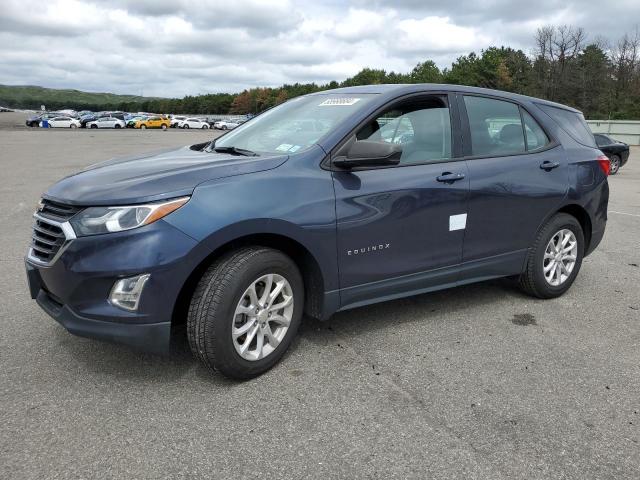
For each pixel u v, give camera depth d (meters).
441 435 2.78
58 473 2.44
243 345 3.19
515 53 77.69
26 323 4.05
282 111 4.33
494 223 4.27
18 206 9.05
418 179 3.79
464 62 85.06
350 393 3.16
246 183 3.14
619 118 51.84
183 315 3.36
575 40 60.41
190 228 2.93
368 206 3.54
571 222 4.80
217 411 2.95
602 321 4.37
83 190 3.07
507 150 4.42
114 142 30.14
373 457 2.59
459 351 3.75
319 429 2.81
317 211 3.32
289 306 3.40
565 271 4.91
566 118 5.02
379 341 3.88
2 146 25.33
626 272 5.81
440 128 4.05
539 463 2.58
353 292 3.62
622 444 2.74
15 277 5.18
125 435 2.72
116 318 2.89
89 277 2.89
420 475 2.48
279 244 3.47
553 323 4.30
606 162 5.13
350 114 3.68
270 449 2.64
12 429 2.75
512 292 5.04
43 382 3.21
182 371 3.37
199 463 2.53
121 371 3.36
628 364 3.62
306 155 3.43
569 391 3.24
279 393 3.15
